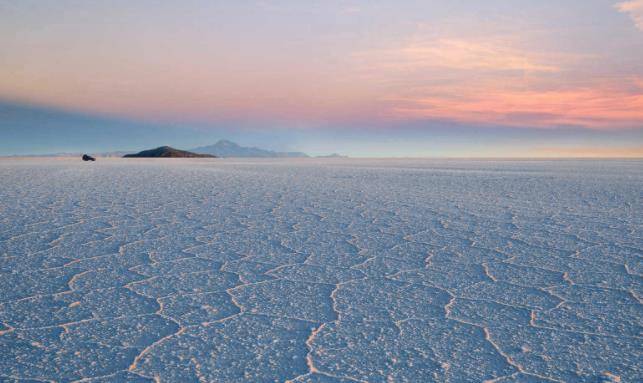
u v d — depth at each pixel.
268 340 2.39
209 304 2.93
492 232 5.36
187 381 1.96
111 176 14.59
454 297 3.11
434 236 5.13
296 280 3.47
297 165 27.61
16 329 2.52
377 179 14.09
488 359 2.19
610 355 2.24
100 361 2.15
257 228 5.54
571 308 2.90
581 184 12.12
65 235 5.01
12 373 2.03
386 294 3.16
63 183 11.53
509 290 3.26
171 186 10.95
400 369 2.08
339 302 2.99
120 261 3.97
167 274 3.60
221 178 14.09
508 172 18.47
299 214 6.66
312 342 2.37
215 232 5.28
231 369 2.07
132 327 2.55
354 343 2.36
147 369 2.07
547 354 2.25
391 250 4.46
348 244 4.71
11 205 7.21
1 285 3.29
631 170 20.55
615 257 4.19
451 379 1.99
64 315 2.73
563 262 4.02
